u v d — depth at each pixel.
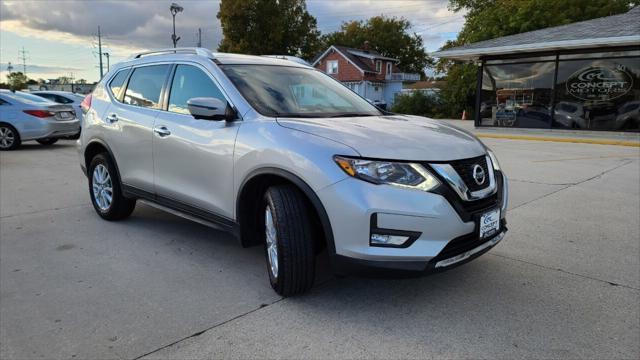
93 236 4.62
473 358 2.54
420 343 2.69
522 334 2.78
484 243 3.06
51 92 15.02
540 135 16.27
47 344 2.70
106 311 3.09
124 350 2.63
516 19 27.28
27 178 7.70
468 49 18.09
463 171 2.95
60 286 3.47
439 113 34.78
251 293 3.35
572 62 16.42
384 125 3.33
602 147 12.96
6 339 2.76
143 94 4.55
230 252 4.18
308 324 2.91
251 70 3.99
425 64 72.12
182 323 2.93
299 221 3.02
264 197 3.27
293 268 3.04
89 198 6.26
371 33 68.94
